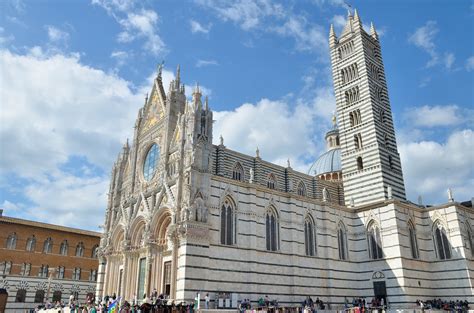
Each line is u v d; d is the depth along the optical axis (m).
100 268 73.94
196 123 59.22
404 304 64.56
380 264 69.75
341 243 72.81
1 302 77.44
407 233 71.12
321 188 90.44
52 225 95.62
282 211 65.50
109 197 78.81
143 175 71.38
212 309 49.00
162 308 44.91
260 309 51.34
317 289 65.00
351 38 93.94
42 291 90.12
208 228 54.41
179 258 52.47
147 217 61.88
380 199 78.81
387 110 89.62
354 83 90.38
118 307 51.09
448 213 71.50
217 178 58.78
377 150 81.94
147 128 73.75
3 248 86.88
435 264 71.38
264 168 81.69
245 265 57.41
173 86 69.06
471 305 64.81
